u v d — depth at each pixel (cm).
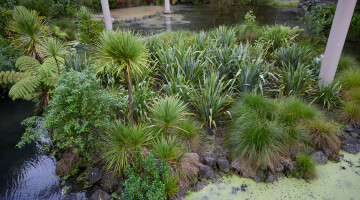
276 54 545
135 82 402
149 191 224
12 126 392
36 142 355
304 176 284
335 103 399
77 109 254
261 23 1018
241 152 291
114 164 283
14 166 311
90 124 273
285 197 261
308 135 314
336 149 309
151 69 441
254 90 375
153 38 545
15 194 269
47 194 268
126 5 1457
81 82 257
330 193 265
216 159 296
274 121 314
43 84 361
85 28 580
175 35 617
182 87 372
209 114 346
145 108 354
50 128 274
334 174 289
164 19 1134
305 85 422
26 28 390
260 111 331
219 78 449
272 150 287
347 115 361
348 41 752
